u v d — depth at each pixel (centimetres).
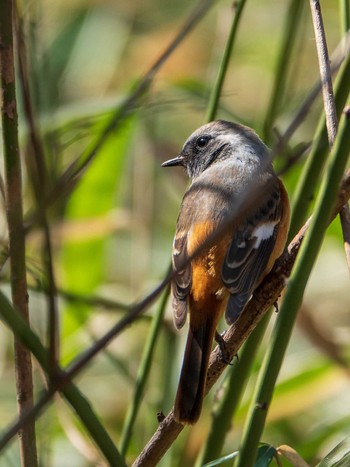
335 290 1395
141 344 1191
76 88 1433
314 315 1188
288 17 1012
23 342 550
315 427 1161
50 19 1423
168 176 1417
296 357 1281
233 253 830
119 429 1201
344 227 675
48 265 569
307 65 1485
